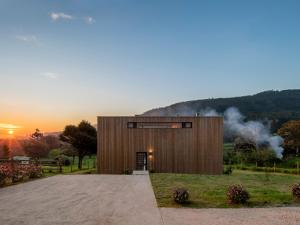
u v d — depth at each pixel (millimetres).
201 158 31516
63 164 47031
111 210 11227
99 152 31766
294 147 51500
